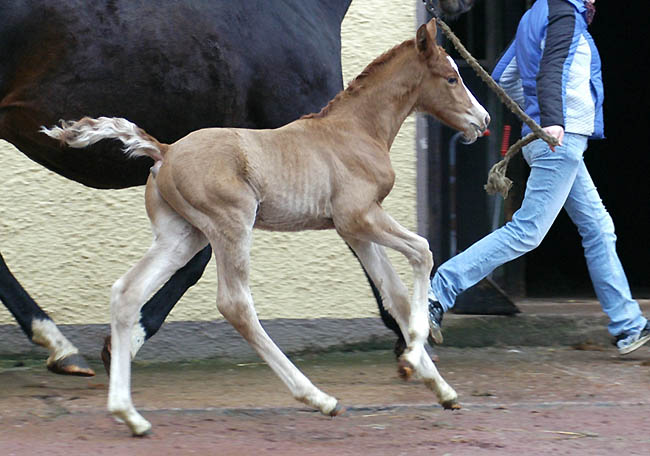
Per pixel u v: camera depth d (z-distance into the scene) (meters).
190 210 6.20
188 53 7.59
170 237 6.37
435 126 9.98
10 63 7.33
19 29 7.23
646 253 15.73
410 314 6.76
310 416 6.86
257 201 6.30
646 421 6.72
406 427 6.53
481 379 8.16
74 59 7.32
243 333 6.27
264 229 6.69
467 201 10.46
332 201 6.54
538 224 8.58
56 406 7.15
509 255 8.59
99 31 7.34
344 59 9.71
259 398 7.46
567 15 8.48
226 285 6.25
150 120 7.68
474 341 9.86
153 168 6.36
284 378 6.23
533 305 10.64
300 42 8.05
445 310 8.51
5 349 9.27
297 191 6.41
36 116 7.45
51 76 7.34
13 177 9.33
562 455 5.85
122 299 6.16
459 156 10.44
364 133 6.72
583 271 14.38
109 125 6.19
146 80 7.52
